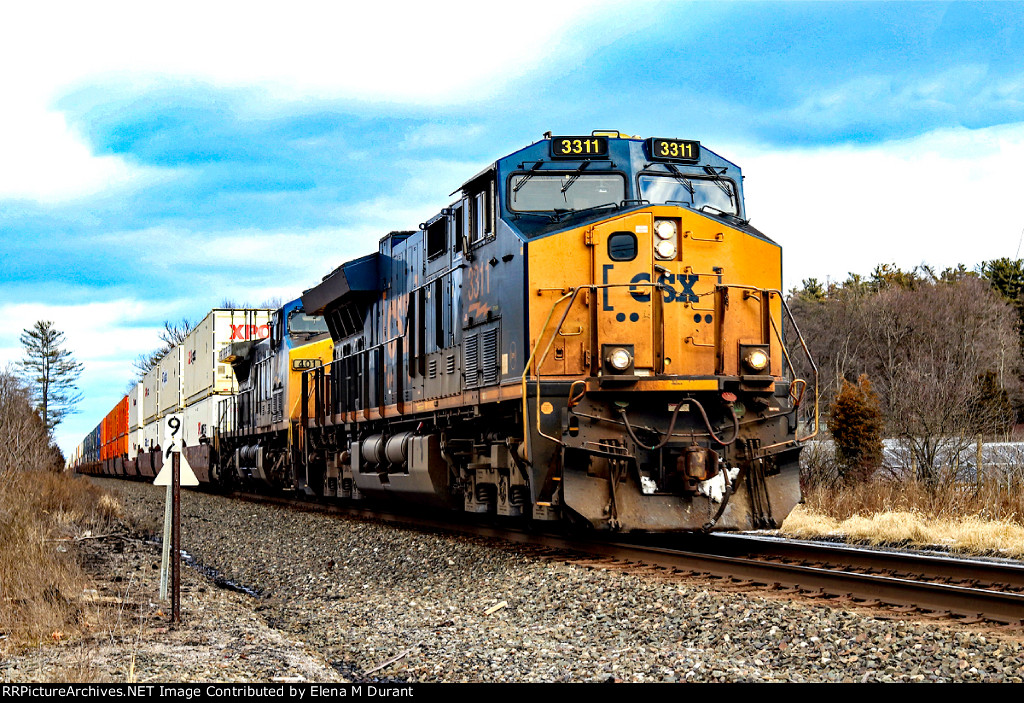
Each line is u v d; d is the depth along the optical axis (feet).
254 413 98.12
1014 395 150.82
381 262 65.31
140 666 24.13
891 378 104.42
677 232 40.09
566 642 27.27
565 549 41.70
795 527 51.49
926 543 44.60
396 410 58.54
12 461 73.51
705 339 39.81
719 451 38.52
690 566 35.45
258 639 29.07
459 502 52.37
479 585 37.52
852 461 78.33
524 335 39.34
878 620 25.12
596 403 38.32
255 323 117.91
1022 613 24.67
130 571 43.75
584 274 39.58
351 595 40.73
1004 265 204.13
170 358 144.15
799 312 204.85
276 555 53.11
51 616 29.58
